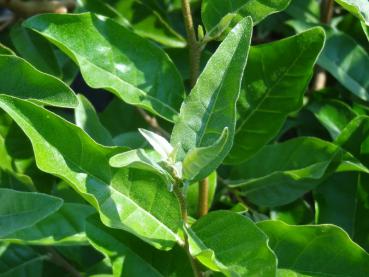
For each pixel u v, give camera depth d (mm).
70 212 276
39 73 270
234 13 293
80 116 304
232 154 305
